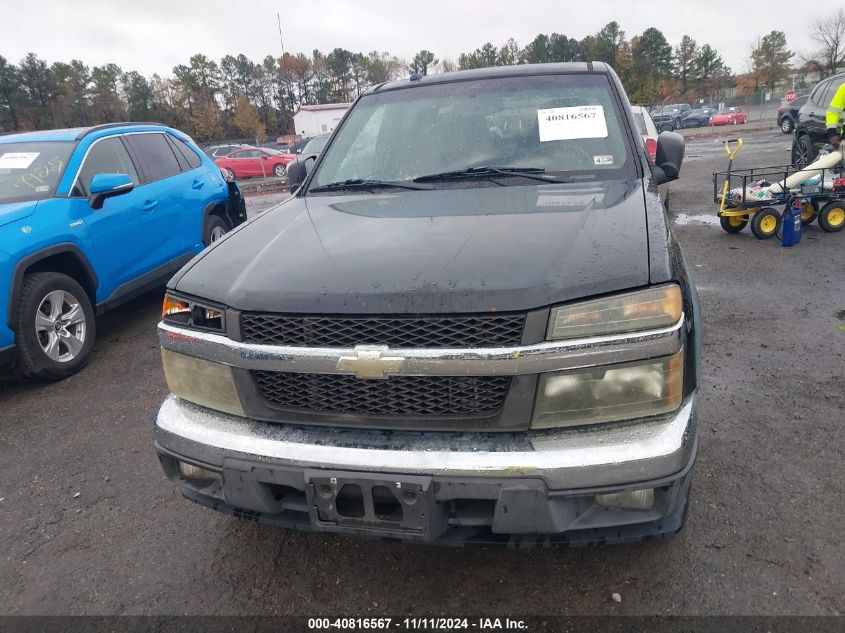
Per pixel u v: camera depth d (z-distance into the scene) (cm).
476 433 186
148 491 303
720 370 385
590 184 269
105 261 485
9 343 406
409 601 223
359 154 327
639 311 179
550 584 225
